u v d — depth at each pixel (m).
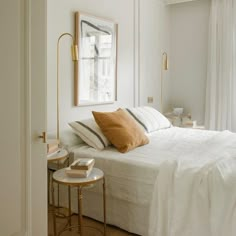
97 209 2.42
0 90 1.13
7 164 1.18
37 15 1.39
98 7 3.34
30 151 1.37
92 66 3.28
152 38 4.35
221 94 4.29
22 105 1.28
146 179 2.14
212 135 3.26
